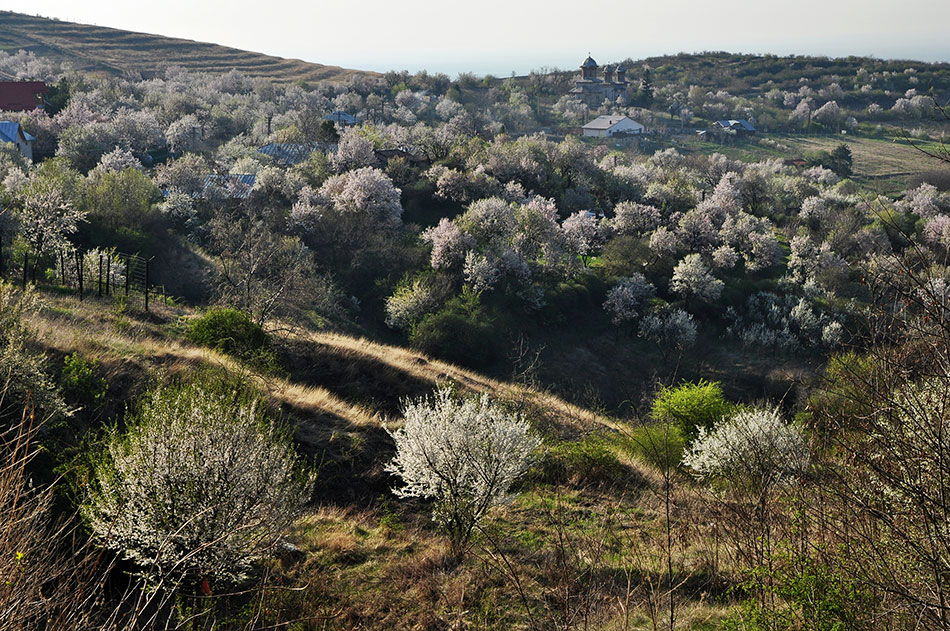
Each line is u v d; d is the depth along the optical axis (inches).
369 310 2207.2
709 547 413.1
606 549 474.0
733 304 2497.5
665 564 416.8
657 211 3142.2
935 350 176.1
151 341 789.2
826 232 2997.0
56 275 1215.6
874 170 5502.0
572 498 623.2
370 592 441.7
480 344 1982.0
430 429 523.8
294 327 1046.4
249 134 4729.3
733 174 4013.3
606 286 2564.0
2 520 210.8
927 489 187.8
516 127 7450.8
